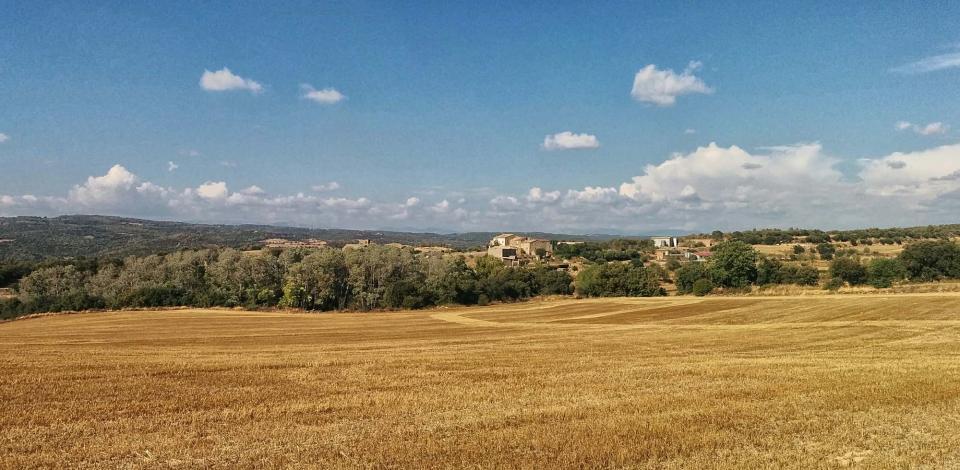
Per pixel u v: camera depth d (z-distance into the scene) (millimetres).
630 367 22812
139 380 20391
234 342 41312
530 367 23219
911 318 45375
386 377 20797
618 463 10430
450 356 27656
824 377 19141
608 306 80188
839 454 10953
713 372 20922
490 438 12070
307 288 94250
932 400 15164
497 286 103812
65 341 42969
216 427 13438
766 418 13539
